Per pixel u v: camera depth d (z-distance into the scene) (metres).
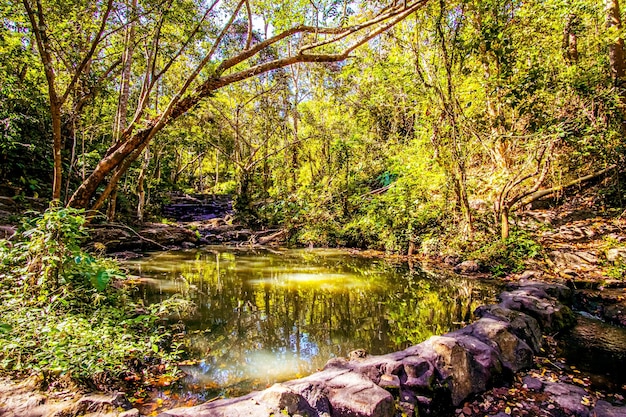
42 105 8.41
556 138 6.06
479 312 4.14
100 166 5.20
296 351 3.37
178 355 3.20
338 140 13.06
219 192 22.78
